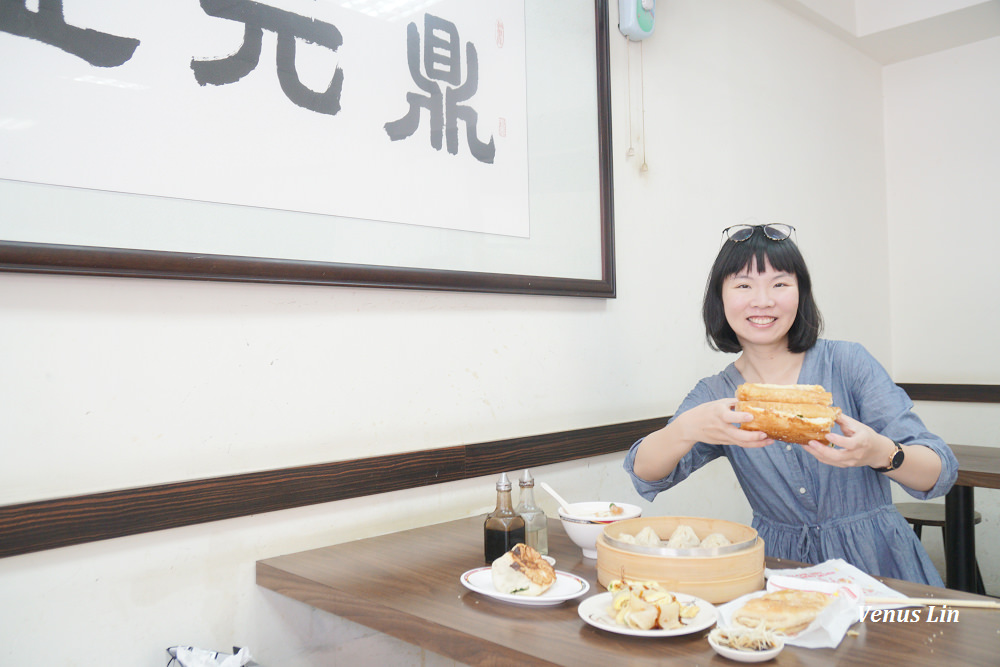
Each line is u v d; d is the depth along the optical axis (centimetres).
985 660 87
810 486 151
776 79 302
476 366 183
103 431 122
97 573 121
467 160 178
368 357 160
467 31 179
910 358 375
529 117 195
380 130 159
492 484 184
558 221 202
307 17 146
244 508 135
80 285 120
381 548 147
